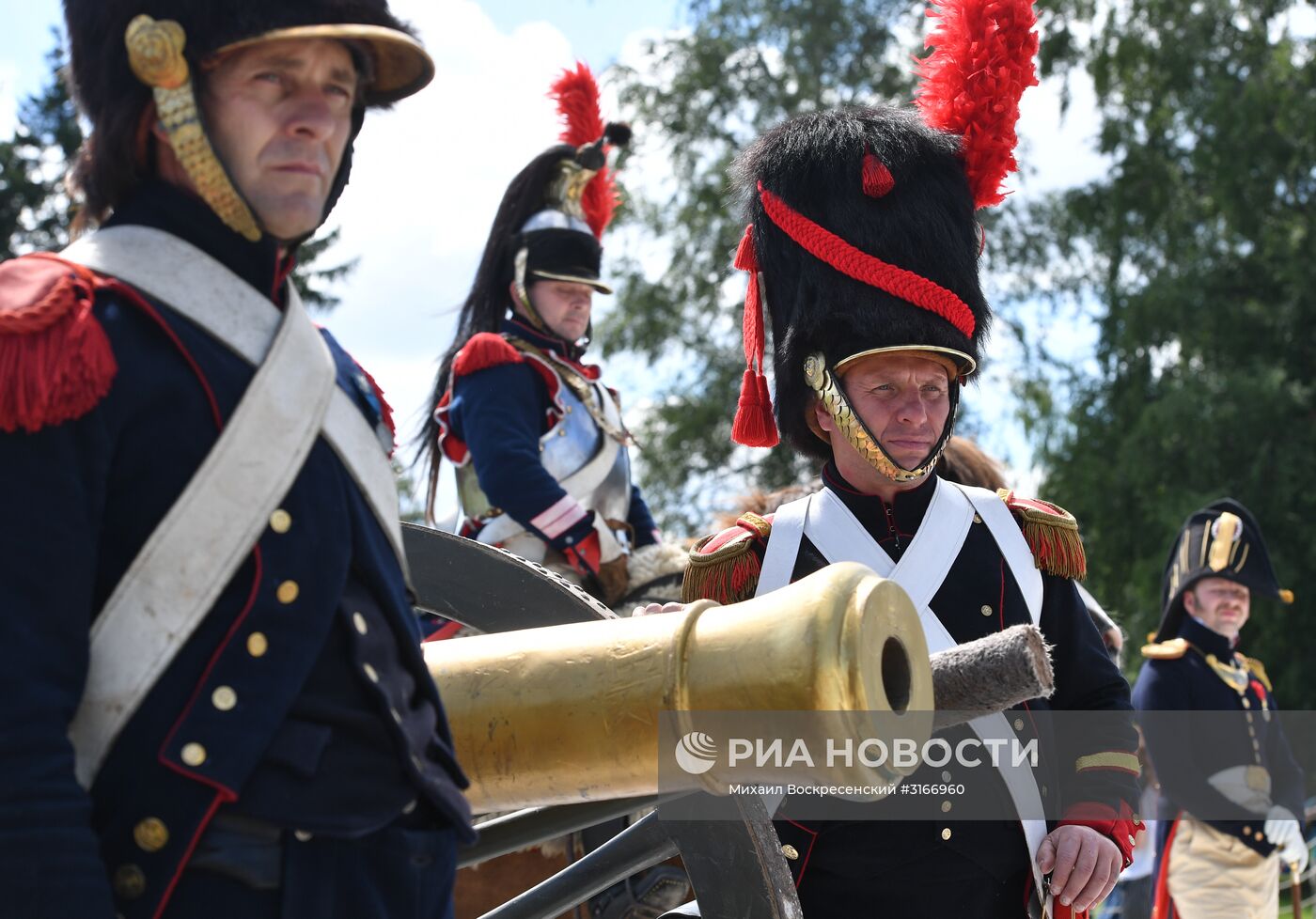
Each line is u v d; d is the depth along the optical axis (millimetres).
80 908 1652
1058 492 17406
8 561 1730
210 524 1854
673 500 20250
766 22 21047
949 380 3365
